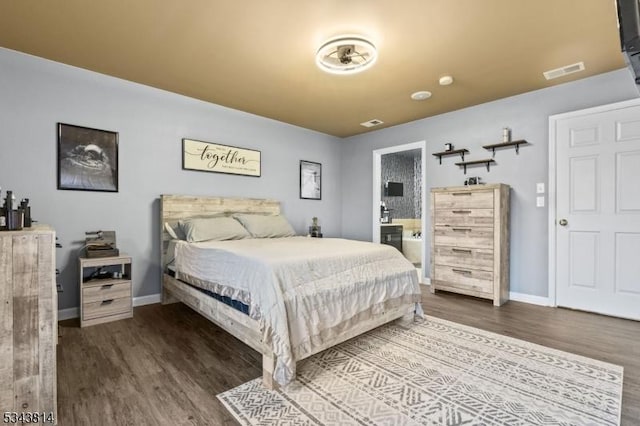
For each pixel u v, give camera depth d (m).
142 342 2.37
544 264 3.36
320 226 5.21
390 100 3.67
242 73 2.97
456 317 2.95
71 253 2.90
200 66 2.84
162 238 3.38
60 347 2.27
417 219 7.40
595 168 3.05
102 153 3.06
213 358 2.12
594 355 2.14
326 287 2.10
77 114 2.92
